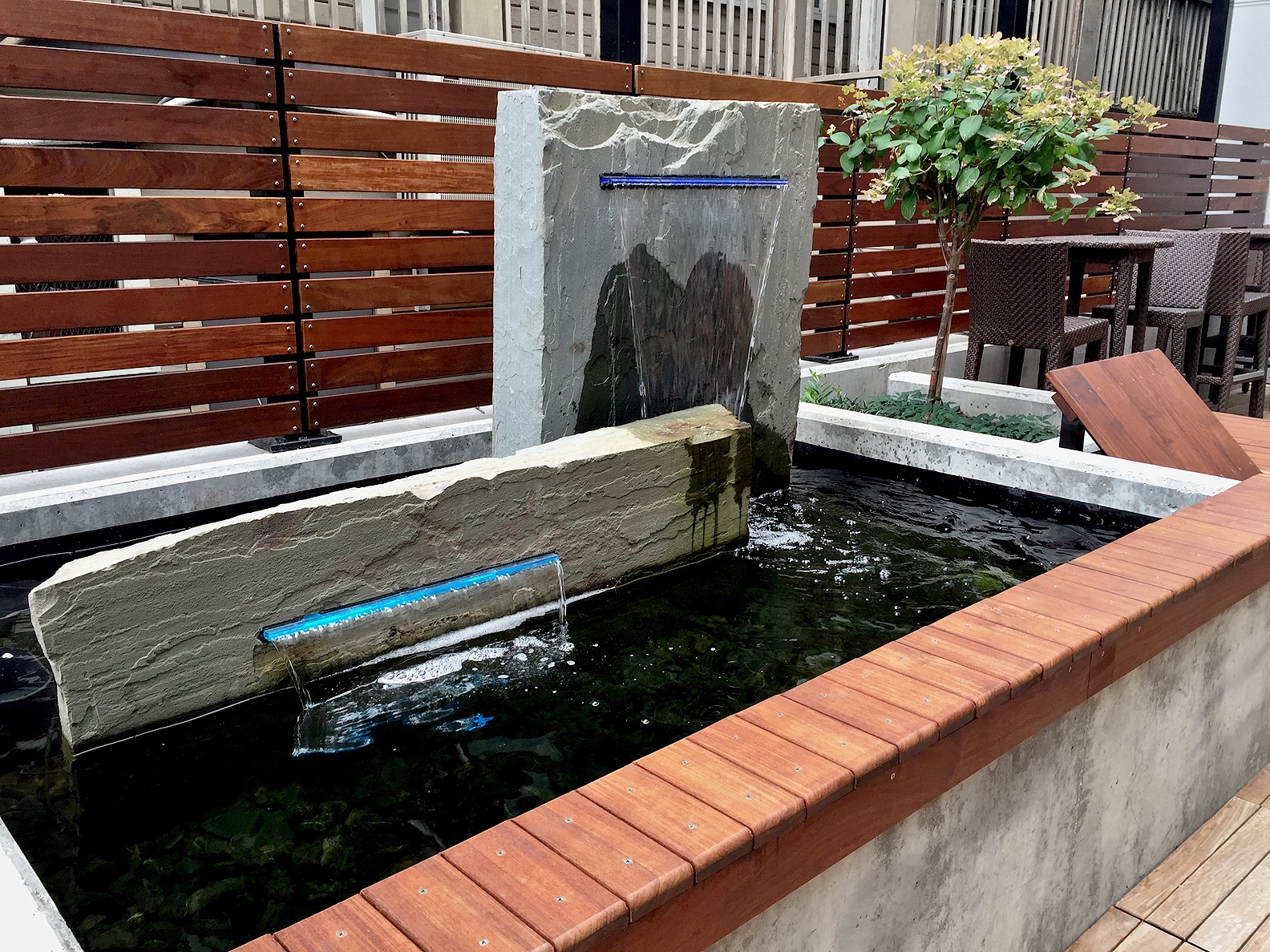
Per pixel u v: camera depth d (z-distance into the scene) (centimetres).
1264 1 1184
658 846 142
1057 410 527
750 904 151
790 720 178
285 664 263
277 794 222
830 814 160
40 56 375
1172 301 732
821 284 659
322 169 457
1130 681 235
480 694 267
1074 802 226
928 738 174
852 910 174
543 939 124
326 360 475
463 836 209
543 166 322
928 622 312
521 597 309
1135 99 1224
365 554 272
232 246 437
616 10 807
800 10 987
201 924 183
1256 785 307
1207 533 283
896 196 516
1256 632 290
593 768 234
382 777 229
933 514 413
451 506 289
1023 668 197
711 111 379
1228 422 474
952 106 473
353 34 452
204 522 384
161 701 243
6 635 300
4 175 376
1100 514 379
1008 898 214
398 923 129
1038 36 1074
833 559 367
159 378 427
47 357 397
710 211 387
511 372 358
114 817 213
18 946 135
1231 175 1051
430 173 491
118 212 404
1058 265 557
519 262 341
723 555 373
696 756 167
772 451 446
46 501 346
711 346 406
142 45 397
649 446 339
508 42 695
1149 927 240
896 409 535
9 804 218
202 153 421
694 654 291
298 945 125
